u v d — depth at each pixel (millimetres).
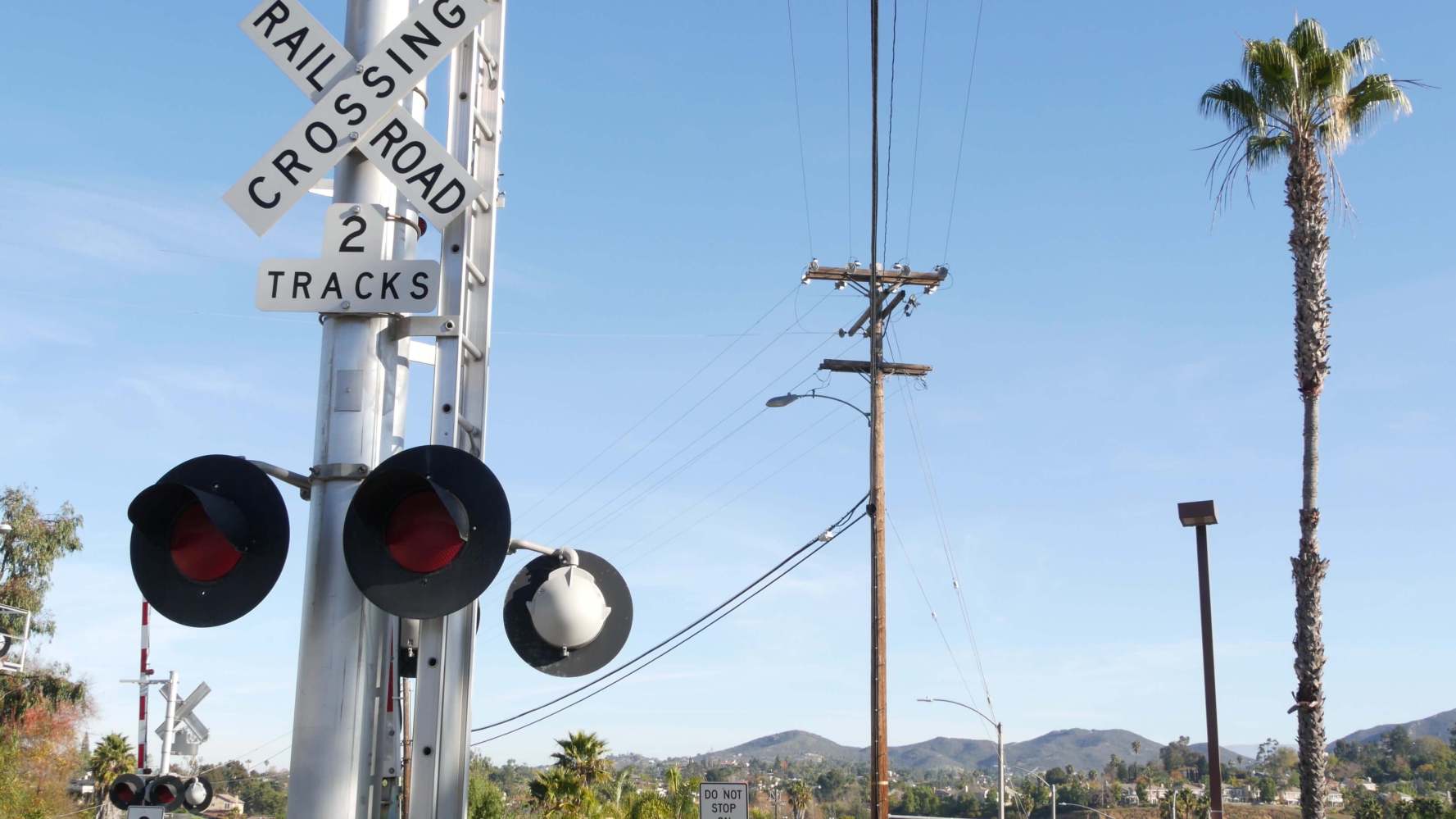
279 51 5254
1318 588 20000
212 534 4664
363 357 5082
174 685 15141
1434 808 96000
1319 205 20719
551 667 6328
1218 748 20094
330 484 4887
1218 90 21375
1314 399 20328
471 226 5742
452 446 5074
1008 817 109500
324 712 4656
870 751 21656
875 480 22922
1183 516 20969
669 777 44312
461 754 5273
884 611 22250
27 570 40875
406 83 5250
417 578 4559
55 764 40312
